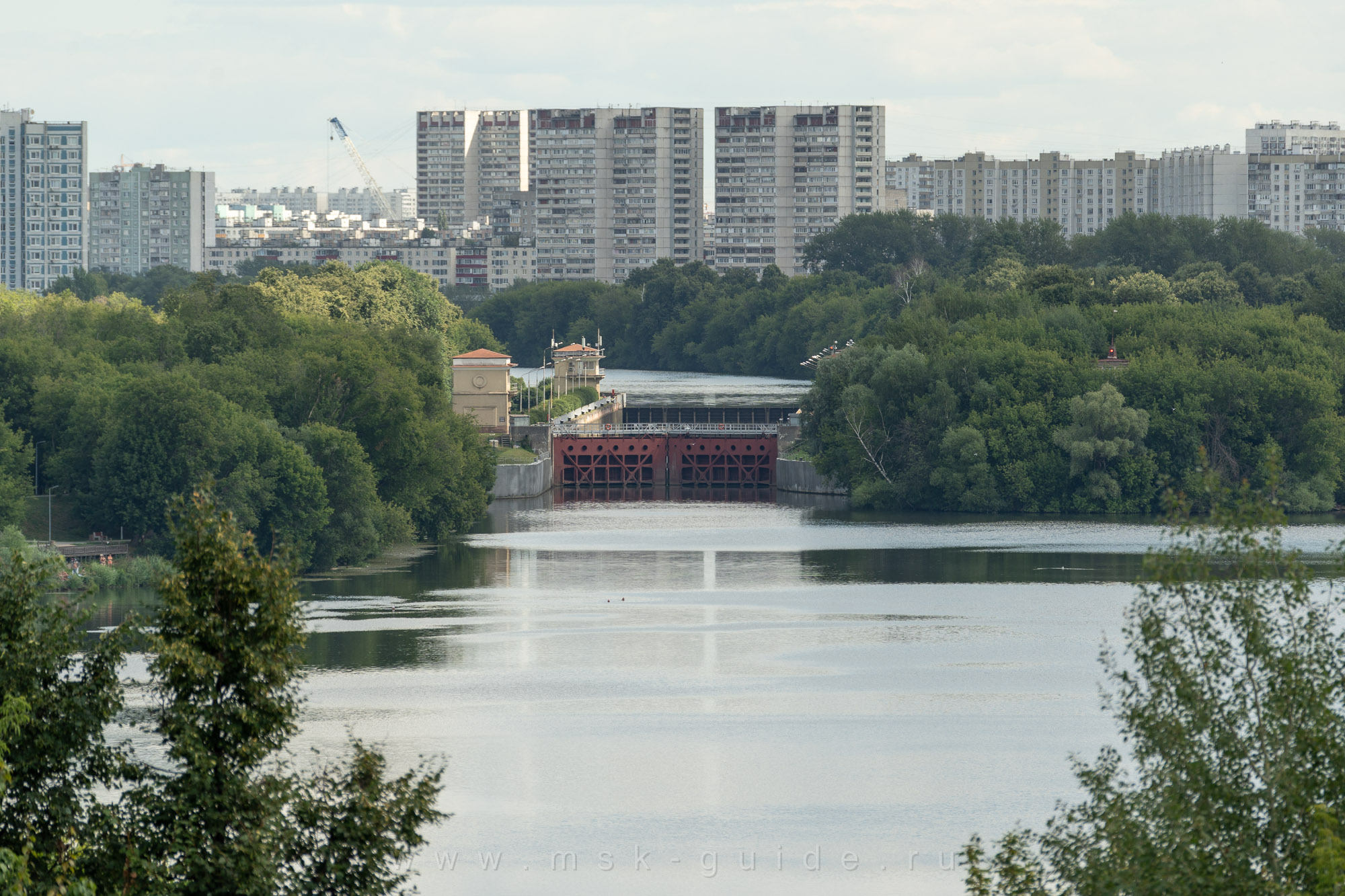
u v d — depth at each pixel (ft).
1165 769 471.62
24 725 492.54
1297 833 447.01
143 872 461.78
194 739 481.87
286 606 510.17
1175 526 517.55
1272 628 485.97
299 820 495.00
